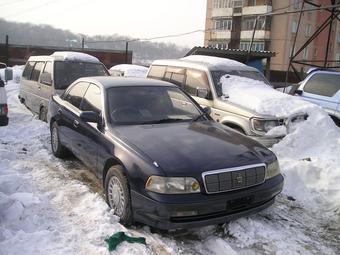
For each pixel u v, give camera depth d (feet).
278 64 172.76
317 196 19.58
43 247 13.50
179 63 30.81
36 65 39.88
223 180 14.39
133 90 20.13
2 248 13.25
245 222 15.96
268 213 17.47
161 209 13.80
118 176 15.76
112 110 18.58
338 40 205.87
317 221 17.06
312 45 185.78
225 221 14.60
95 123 18.71
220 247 14.16
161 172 14.07
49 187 19.44
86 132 19.44
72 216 16.15
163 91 20.76
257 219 16.72
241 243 14.66
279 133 24.62
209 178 14.17
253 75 30.25
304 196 19.74
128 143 15.99
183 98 20.99
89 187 19.71
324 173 21.13
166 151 15.15
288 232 15.72
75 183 19.99
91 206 16.90
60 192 18.70
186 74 29.60
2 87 28.66
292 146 24.66
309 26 181.78
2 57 132.16
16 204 16.02
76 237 14.33
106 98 19.19
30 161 23.67
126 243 13.89
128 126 17.87
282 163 22.40
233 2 182.91
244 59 89.71
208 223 14.28
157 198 13.88
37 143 27.53
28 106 40.37
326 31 192.44
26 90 40.78
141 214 14.61
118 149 16.11
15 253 13.04
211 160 14.76
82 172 22.03
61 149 23.89
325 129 25.63
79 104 21.80
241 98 26.21
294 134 24.98
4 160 23.03
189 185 13.99
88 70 36.50
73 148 21.50
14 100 50.47
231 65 30.01
